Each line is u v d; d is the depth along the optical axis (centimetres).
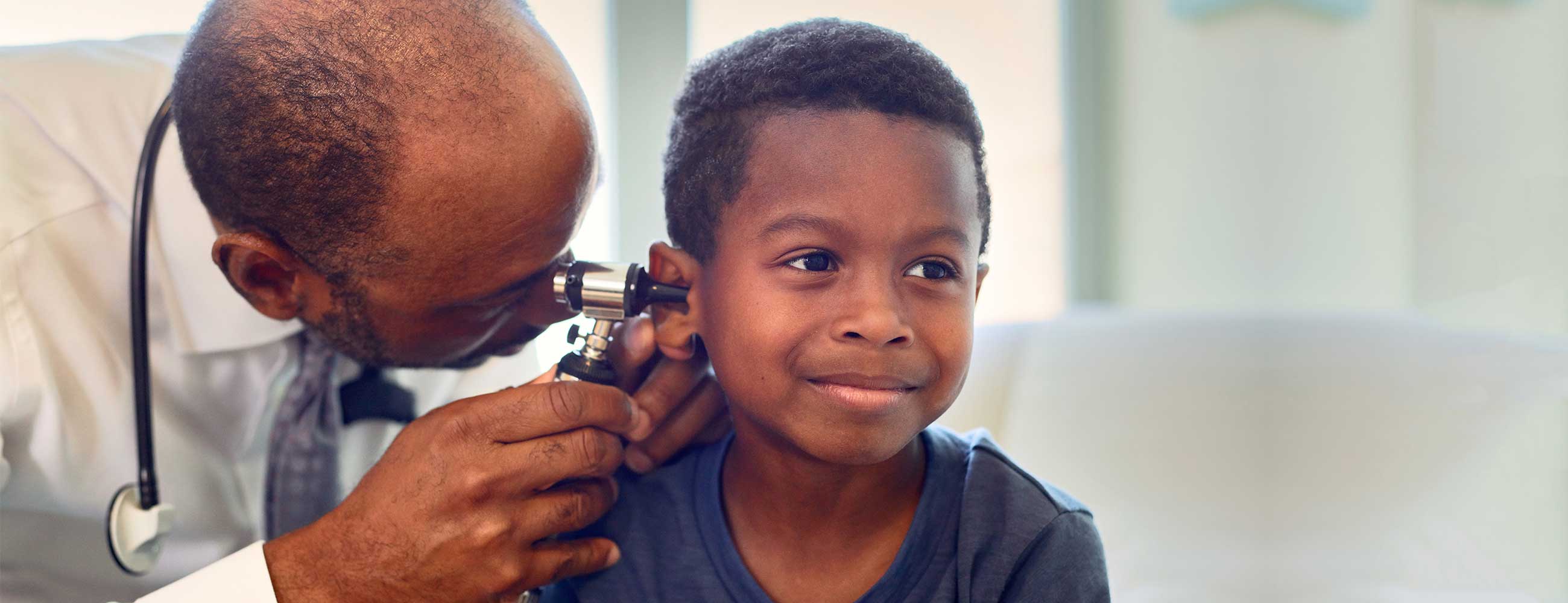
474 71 62
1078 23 320
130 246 88
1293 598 148
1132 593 154
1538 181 251
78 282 86
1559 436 195
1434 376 232
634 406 70
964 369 66
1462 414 211
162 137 85
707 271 70
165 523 83
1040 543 69
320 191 64
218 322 90
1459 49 267
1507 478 183
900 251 63
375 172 63
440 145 62
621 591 74
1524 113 252
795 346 63
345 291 71
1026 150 289
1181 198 325
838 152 63
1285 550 165
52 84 88
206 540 98
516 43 64
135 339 83
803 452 69
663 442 77
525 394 66
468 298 70
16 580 89
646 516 76
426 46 62
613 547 71
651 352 75
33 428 83
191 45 68
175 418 94
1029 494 71
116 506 81
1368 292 298
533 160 63
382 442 106
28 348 81
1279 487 189
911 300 64
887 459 66
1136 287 331
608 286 67
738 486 75
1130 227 332
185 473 95
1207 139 320
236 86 64
